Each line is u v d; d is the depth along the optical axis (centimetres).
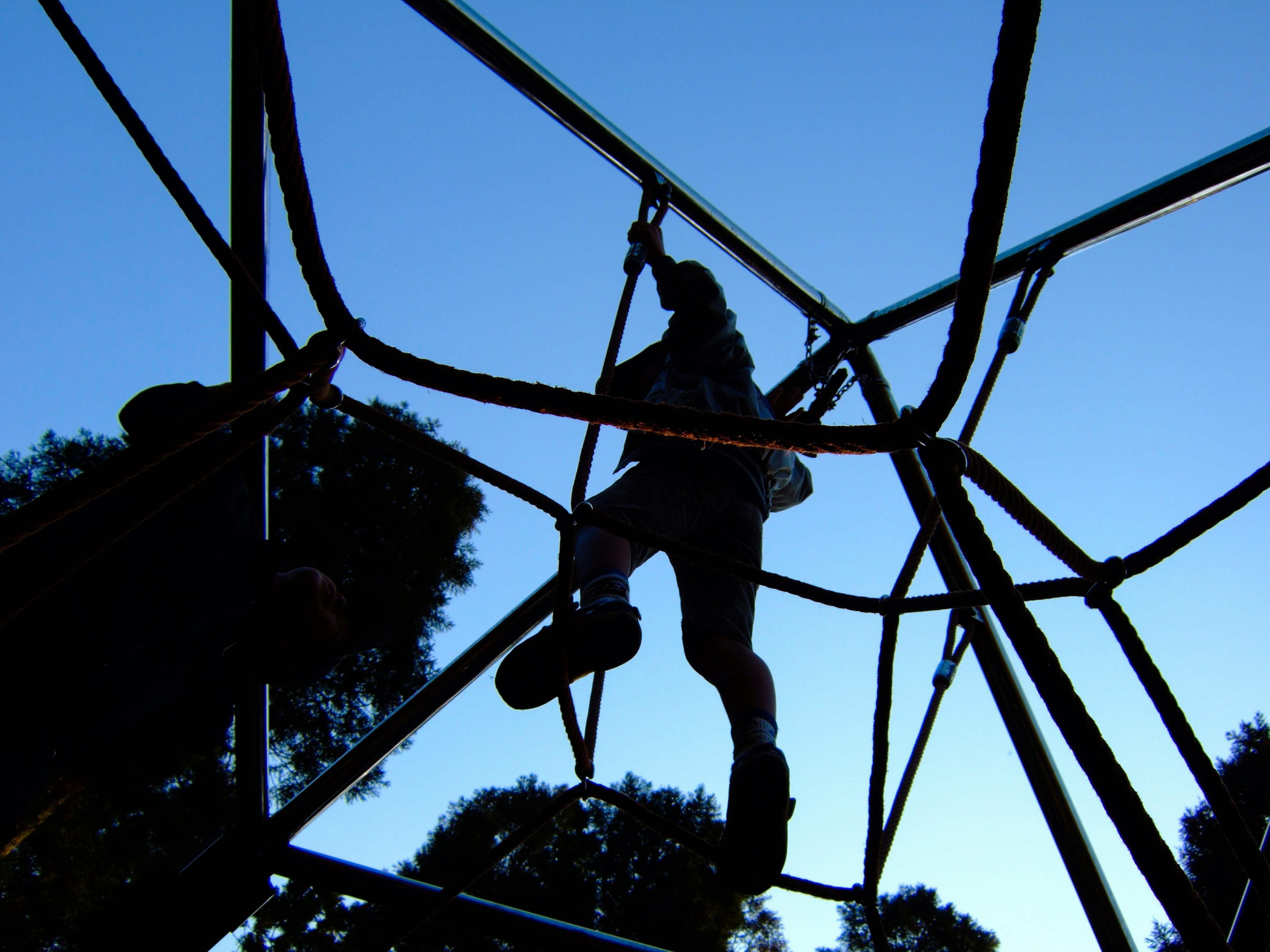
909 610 206
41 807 842
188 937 335
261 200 305
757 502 288
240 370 296
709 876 1122
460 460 207
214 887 342
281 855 353
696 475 269
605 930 1077
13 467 916
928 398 115
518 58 327
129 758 857
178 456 215
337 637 283
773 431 118
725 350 308
